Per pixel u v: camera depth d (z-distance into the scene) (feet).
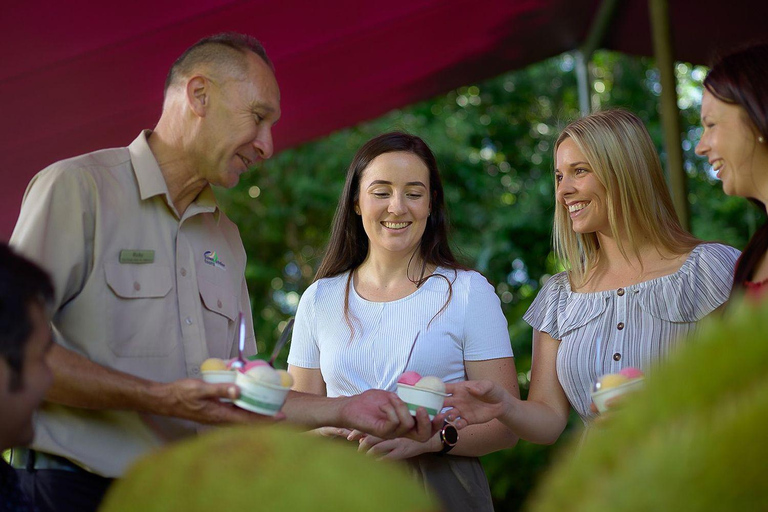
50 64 12.77
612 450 1.45
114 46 12.77
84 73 13.30
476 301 8.67
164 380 6.57
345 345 8.70
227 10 13.01
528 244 31.73
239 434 1.81
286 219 34.47
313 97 18.08
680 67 33.19
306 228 34.78
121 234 6.57
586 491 1.46
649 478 1.36
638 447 1.41
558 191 8.45
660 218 8.16
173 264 6.86
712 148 5.74
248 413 5.58
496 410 7.44
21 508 4.04
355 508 1.59
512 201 34.27
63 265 6.17
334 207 33.09
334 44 15.81
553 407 8.20
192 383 5.49
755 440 1.31
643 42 20.58
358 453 1.76
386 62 17.60
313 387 9.21
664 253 8.11
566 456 1.61
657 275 7.97
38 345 3.54
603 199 8.18
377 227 8.84
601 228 8.29
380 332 8.60
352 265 9.52
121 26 12.24
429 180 9.06
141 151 6.89
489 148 35.76
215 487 1.66
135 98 14.61
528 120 35.99
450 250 9.34
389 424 6.41
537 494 1.57
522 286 31.76
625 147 8.11
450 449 8.18
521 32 19.11
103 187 6.56
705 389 1.37
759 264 5.88
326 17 14.44
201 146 6.93
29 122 14.43
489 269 31.68
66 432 6.17
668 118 16.28
